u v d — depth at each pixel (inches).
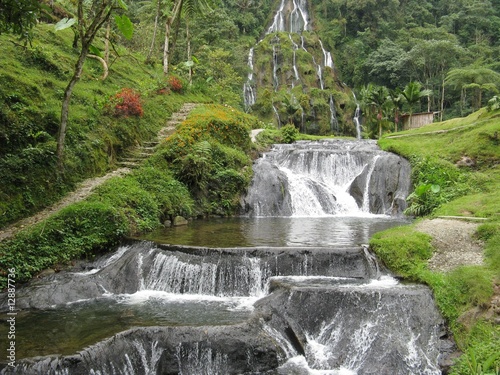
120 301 350.6
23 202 450.6
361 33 2393.0
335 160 772.6
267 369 269.4
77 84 743.1
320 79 2145.7
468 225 410.3
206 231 506.0
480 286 304.2
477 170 654.5
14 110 505.7
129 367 257.9
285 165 800.3
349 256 379.2
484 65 1843.0
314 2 2760.8
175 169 655.1
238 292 367.2
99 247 436.5
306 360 281.6
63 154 522.3
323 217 644.1
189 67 1224.8
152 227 511.5
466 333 285.7
